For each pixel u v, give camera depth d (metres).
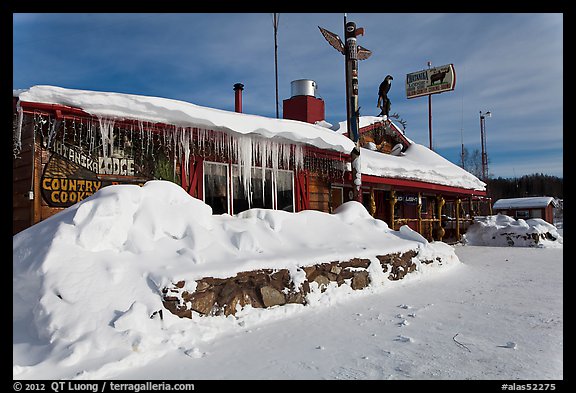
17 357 3.13
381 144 15.49
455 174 14.48
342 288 5.87
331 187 10.73
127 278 3.98
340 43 9.55
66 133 5.89
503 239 15.30
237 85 10.73
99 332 3.37
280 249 5.69
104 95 5.43
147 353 3.34
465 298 5.98
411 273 7.48
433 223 16.47
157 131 6.33
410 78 24.03
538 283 7.18
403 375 3.12
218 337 4.02
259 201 8.55
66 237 4.01
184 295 4.09
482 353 3.63
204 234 5.00
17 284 3.81
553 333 4.23
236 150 7.34
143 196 4.93
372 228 7.91
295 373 3.15
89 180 6.10
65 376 2.88
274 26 14.00
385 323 4.63
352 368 3.26
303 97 13.66
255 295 4.79
